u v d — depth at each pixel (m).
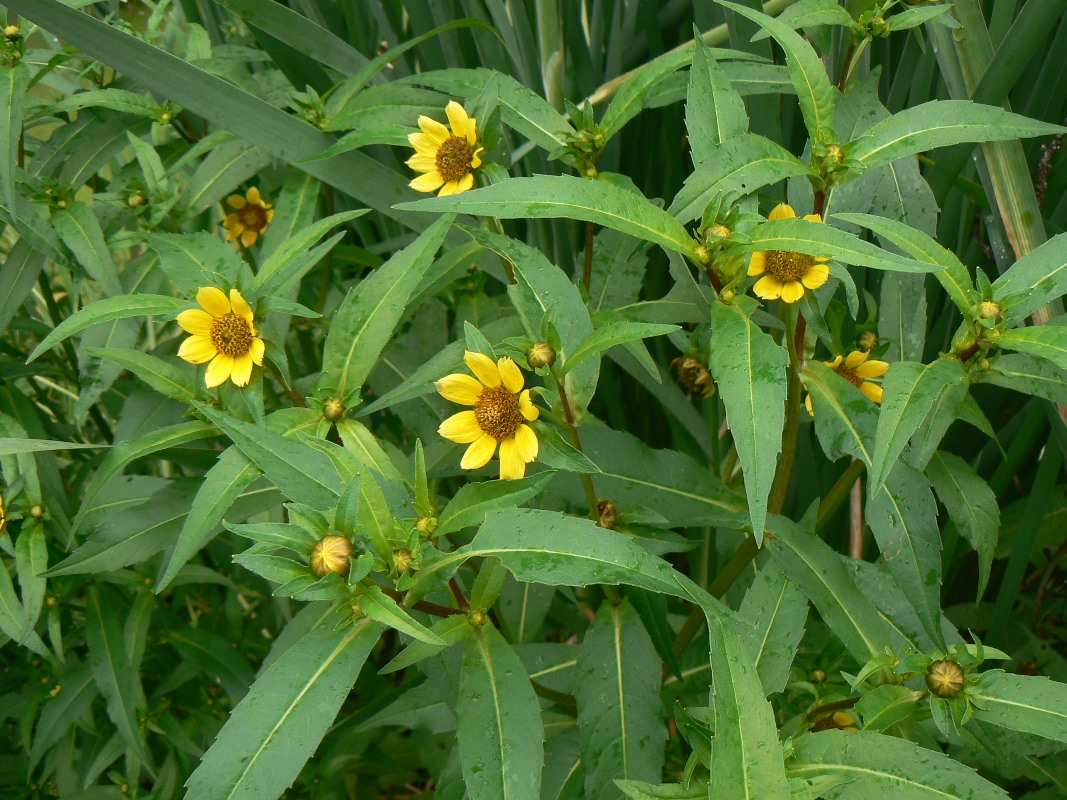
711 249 0.42
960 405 0.47
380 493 0.41
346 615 0.39
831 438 0.48
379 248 0.76
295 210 0.62
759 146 0.44
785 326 0.49
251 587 0.72
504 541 0.40
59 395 0.90
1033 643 0.67
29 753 0.68
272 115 0.59
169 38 0.85
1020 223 0.55
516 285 0.47
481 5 0.68
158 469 0.83
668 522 0.52
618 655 0.50
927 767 0.38
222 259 0.52
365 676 0.74
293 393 0.49
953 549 0.65
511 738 0.41
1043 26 0.52
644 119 0.73
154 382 0.52
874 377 0.53
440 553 0.40
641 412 0.80
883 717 0.43
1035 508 0.61
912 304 0.54
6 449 0.48
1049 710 0.41
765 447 0.38
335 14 0.76
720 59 0.59
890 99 0.64
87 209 0.61
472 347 0.45
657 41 0.70
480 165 0.54
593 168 0.54
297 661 0.38
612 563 0.38
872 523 0.48
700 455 0.73
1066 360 0.41
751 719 0.35
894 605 0.51
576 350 0.43
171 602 0.74
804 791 0.36
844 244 0.39
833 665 0.51
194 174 0.66
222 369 0.48
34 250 0.63
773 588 0.48
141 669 0.72
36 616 0.56
